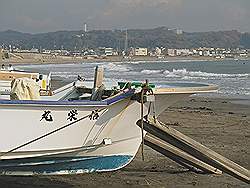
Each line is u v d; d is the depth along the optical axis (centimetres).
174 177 986
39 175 848
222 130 1669
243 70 8275
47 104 765
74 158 840
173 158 941
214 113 2219
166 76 5938
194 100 2917
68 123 796
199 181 962
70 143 811
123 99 805
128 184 920
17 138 770
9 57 13250
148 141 890
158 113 872
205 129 1688
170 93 834
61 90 1098
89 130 818
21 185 890
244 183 952
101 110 808
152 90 797
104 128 829
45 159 819
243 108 2491
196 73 6800
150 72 7288
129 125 845
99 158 862
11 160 794
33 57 16700
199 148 845
